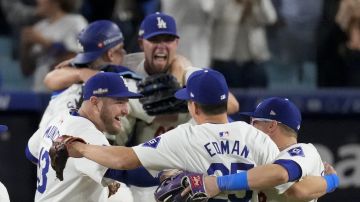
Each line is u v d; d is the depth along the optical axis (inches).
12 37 1581.0
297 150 855.7
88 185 903.1
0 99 1389.0
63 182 895.7
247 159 830.5
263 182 810.2
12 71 1551.4
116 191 971.9
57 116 943.7
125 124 1021.2
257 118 896.9
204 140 830.5
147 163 835.4
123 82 913.5
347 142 1407.5
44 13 1525.6
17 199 1402.6
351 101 1401.3
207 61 1477.6
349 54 1503.4
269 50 1533.0
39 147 969.5
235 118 1320.1
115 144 1038.4
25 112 1395.2
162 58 1043.3
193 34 1466.5
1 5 1588.3
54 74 1055.0
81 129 892.0
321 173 890.1
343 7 1502.2
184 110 1021.8
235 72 1487.5
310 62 1542.8
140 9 1496.1
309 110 1400.1
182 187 821.9
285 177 818.2
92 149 849.5
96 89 900.0
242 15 1480.1
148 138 1043.3
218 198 836.0
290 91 1401.3
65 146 856.3
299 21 1536.7
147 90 1012.5
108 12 1590.8
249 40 1486.2
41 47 1517.0
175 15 1470.2
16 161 1397.6
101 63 1048.8
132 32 1465.3
